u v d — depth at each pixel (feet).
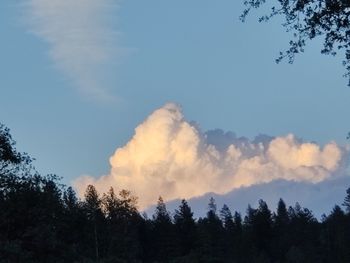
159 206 398.01
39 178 150.00
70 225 164.76
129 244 309.63
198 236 377.71
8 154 147.13
